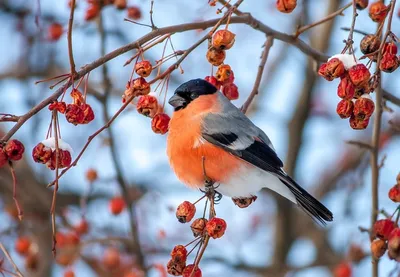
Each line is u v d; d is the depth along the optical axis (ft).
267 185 30.04
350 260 40.06
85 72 22.97
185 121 29.78
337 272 40.22
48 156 23.16
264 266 46.75
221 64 26.50
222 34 24.12
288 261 50.47
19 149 22.22
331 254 48.47
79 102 23.31
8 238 40.37
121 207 39.24
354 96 23.03
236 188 29.71
